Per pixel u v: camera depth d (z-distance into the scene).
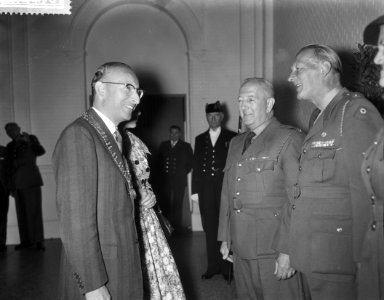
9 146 5.43
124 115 1.84
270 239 2.05
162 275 2.15
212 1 5.97
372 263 1.50
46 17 5.82
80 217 1.58
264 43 5.65
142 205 2.17
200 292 3.53
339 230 1.69
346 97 1.75
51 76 5.87
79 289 1.59
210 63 6.02
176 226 6.02
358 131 1.63
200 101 6.07
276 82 5.35
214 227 3.91
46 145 5.88
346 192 1.69
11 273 4.29
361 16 2.85
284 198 2.08
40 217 5.36
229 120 6.04
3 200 5.36
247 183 2.13
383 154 1.47
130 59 6.14
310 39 4.03
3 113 5.75
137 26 6.11
